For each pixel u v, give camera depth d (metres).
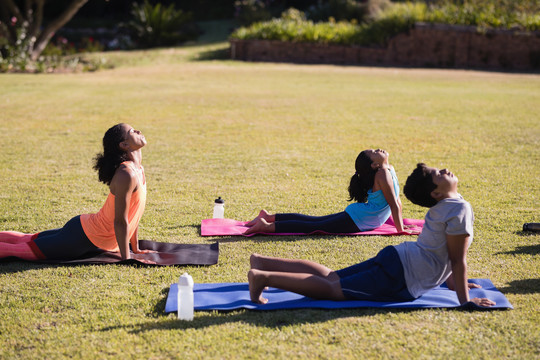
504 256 4.77
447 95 15.59
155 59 24.64
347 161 8.52
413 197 3.77
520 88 17.08
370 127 11.23
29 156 8.75
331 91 16.39
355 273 3.88
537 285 4.17
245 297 3.91
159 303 3.89
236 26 31.22
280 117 12.34
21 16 23.41
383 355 3.21
